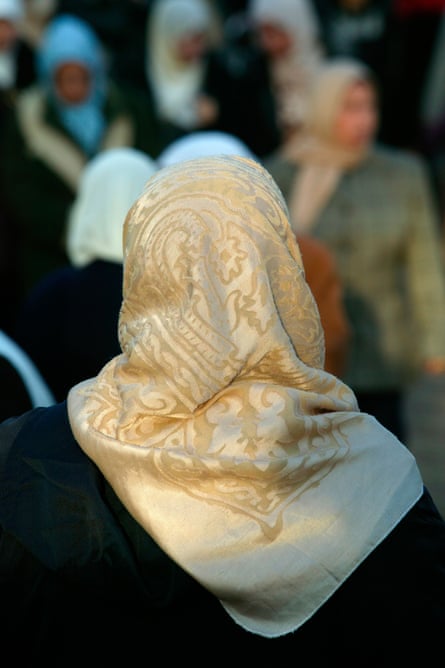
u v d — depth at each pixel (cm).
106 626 328
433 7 1415
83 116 1116
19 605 335
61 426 343
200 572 315
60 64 1103
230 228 325
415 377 874
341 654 320
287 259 331
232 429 319
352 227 862
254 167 346
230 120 1273
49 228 1099
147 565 320
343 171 876
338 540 316
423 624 317
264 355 322
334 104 873
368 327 858
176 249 325
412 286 878
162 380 323
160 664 324
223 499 318
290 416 319
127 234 339
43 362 615
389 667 319
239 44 1316
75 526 326
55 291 624
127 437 324
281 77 1294
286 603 316
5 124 1112
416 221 873
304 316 336
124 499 322
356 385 854
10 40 1256
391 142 1459
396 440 331
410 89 1443
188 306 322
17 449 341
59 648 331
